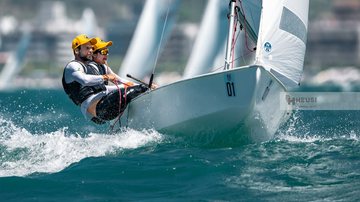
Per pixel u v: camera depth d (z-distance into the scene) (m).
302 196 25.23
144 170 28.81
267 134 33.81
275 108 33.19
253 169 28.67
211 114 31.84
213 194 25.67
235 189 26.17
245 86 30.77
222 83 31.23
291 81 34.88
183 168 28.86
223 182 27.02
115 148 33.12
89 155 32.12
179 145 33.44
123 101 34.22
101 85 34.22
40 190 26.73
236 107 31.23
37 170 29.80
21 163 31.16
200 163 29.52
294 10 34.62
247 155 30.95
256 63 32.91
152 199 25.33
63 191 26.53
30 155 32.59
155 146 33.28
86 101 33.75
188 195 25.67
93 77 33.69
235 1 35.16
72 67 33.81
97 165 29.72
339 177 27.50
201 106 31.97
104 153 32.34
